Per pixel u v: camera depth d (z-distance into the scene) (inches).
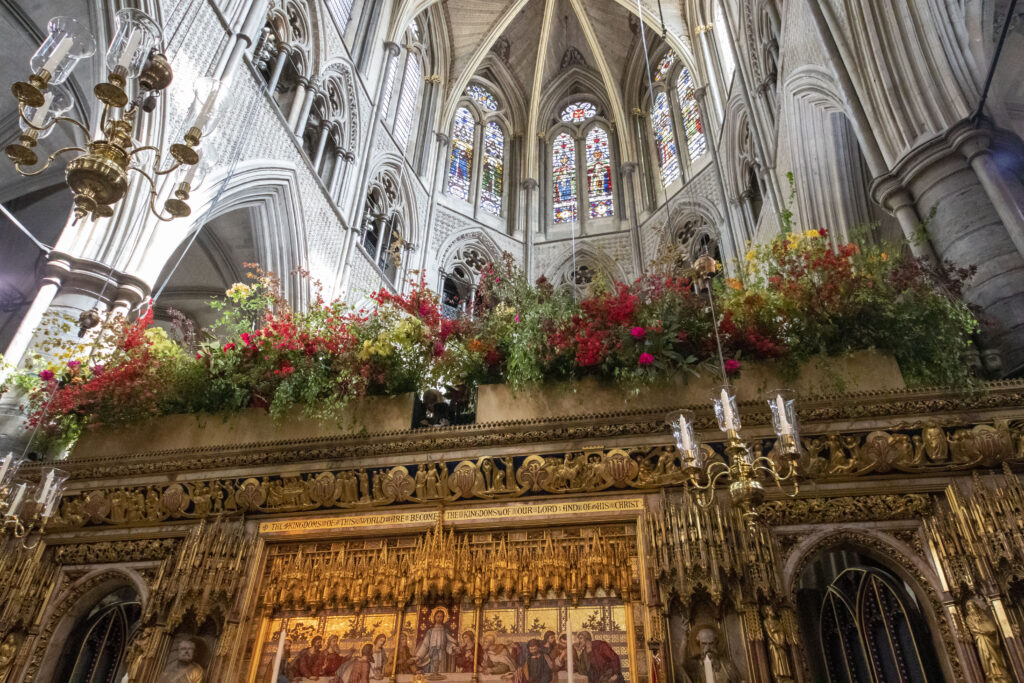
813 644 202.7
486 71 1124.5
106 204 185.8
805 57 438.0
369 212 797.9
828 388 192.7
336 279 663.8
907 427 180.1
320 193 653.9
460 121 1068.5
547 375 209.9
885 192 305.4
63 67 193.0
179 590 191.9
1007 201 260.2
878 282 206.7
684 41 906.7
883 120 321.4
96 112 411.5
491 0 1026.7
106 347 268.4
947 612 158.9
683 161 928.9
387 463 204.8
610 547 181.3
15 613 201.6
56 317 330.3
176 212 195.2
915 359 195.8
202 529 206.5
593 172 1071.0
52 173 529.3
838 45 352.8
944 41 311.4
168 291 673.6
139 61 189.6
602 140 1099.3
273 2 600.7
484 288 240.2
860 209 439.5
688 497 177.8
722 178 781.3
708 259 211.8
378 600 187.0
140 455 222.5
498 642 174.4
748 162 705.0
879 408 182.5
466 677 170.2
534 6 1084.5
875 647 187.3
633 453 189.8
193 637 189.0
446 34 1034.1
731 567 165.2
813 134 458.9
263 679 179.9
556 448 195.3
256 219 586.2
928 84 307.7
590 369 207.9
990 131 279.0
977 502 164.7
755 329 202.5
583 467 190.2
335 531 199.5
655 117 1036.5
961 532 163.6
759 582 161.3
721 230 792.9
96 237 374.9
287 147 597.6
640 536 178.9
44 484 198.5
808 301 203.8
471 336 228.2
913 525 171.6
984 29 317.7
